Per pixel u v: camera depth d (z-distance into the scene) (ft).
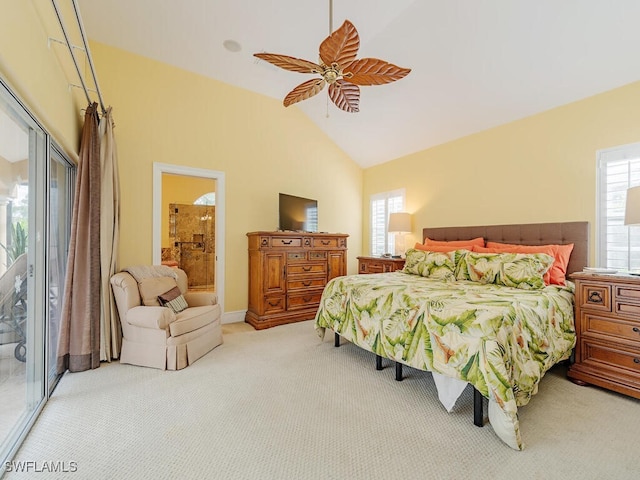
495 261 9.35
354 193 18.29
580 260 9.65
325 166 16.92
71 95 8.20
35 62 5.50
